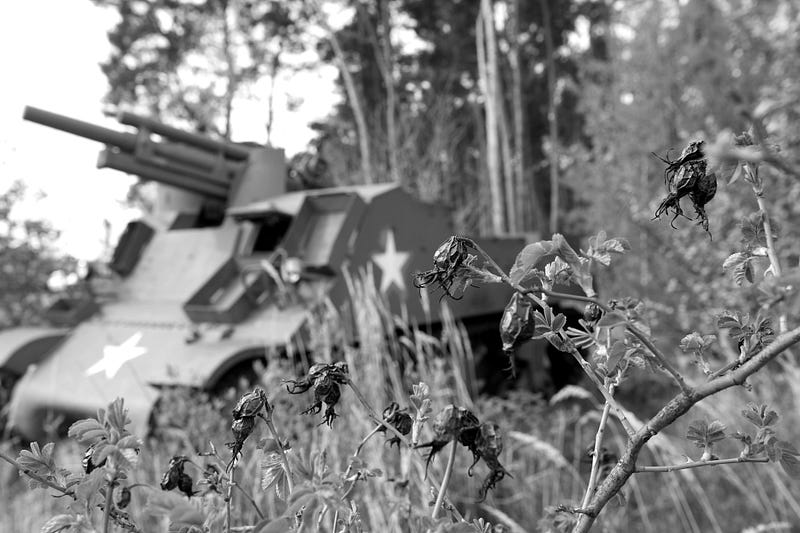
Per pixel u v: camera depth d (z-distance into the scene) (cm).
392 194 674
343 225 611
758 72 1263
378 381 429
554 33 2127
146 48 2131
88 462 94
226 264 652
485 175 1630
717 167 85
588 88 1386
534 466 524
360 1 1731
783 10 1098
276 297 587
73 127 638
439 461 334
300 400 384
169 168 697
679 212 88
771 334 95
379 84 1909
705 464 97
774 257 95
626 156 1205
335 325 502
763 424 97
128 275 734
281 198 685
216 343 559
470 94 1983
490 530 93
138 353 343
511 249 815
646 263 898
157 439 466
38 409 576
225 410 483
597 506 99
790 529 411
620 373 103
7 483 495
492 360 862
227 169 737
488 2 1462
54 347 642
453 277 91
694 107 1291
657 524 436
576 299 89
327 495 82
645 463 481
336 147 1445
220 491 100
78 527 85
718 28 1349
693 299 745
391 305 631
